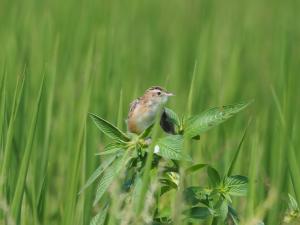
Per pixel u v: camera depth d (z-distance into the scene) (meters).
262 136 12.47
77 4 22.53
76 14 20.81
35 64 15.28
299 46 18.05
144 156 6.52
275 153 10.98
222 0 28.14
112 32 17.25
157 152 6.32
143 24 22.94
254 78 17.34
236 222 6.75
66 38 17.58
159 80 16.09
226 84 14.86
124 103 13.62
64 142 12.62
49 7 21.66
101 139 12.60
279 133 10.64
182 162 6.29
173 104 14.45
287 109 10.77
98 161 11.35
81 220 9.95
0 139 9.82
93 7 20.98
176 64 17.16
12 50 15.48
